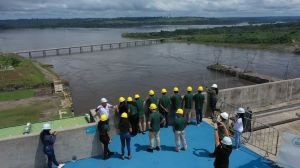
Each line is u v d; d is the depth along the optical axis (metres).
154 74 71.69
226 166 9.55
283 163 11.48
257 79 64.75
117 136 14.05
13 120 38.56
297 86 20.12
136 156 12.39
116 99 51.12
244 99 18.06
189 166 11.74
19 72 64.44
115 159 12.15
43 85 57.50
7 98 49.62
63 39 183.88
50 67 81.50
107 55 108.06
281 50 112.75
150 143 12.67
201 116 15.45
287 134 11.39
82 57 103.69
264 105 19.03
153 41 157.75
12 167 11.03
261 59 93.31
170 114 15.30
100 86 60.38
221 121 11.84
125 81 64.50
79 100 50.91
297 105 19.38
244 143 13.95
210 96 16.08
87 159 12.14
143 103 14.24
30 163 11.27
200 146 13.25
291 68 77.81
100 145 12.32
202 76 69.31
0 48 131.62
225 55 102.38
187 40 155.12
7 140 10.75
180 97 14.92
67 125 17.05
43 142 10.91
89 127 11.97
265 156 12.70
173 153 12.66
